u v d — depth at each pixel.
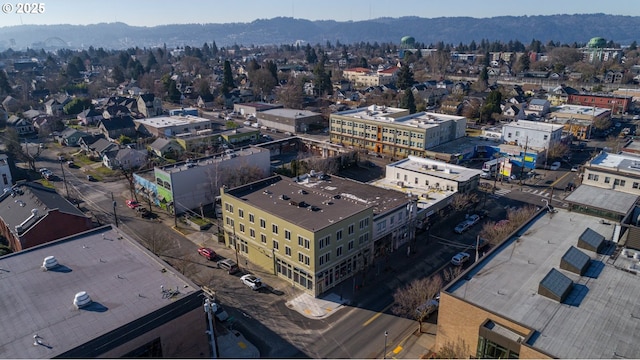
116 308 36.75
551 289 39.06
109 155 107.31
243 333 47.56
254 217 60.22
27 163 110.50
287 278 57.50
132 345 34.28
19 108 176.75
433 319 49.69
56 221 60.75
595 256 46.44
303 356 44.09
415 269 60.38
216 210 77.56
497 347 35.31
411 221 67.31
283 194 65.56
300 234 53.19
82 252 46.78
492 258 46.34
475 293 40.19
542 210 58.25
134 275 42.06
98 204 84.31
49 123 144.25
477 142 118.69
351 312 51.16
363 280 57.62
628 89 194.12
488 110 153.75
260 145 115.25
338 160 103.19
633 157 84.19
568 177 98.50
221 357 43.84
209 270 60.12
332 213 58.06
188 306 37.38
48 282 40.81
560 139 114.62
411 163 91.19
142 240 68.69
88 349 31.78
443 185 79.75
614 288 40.62
